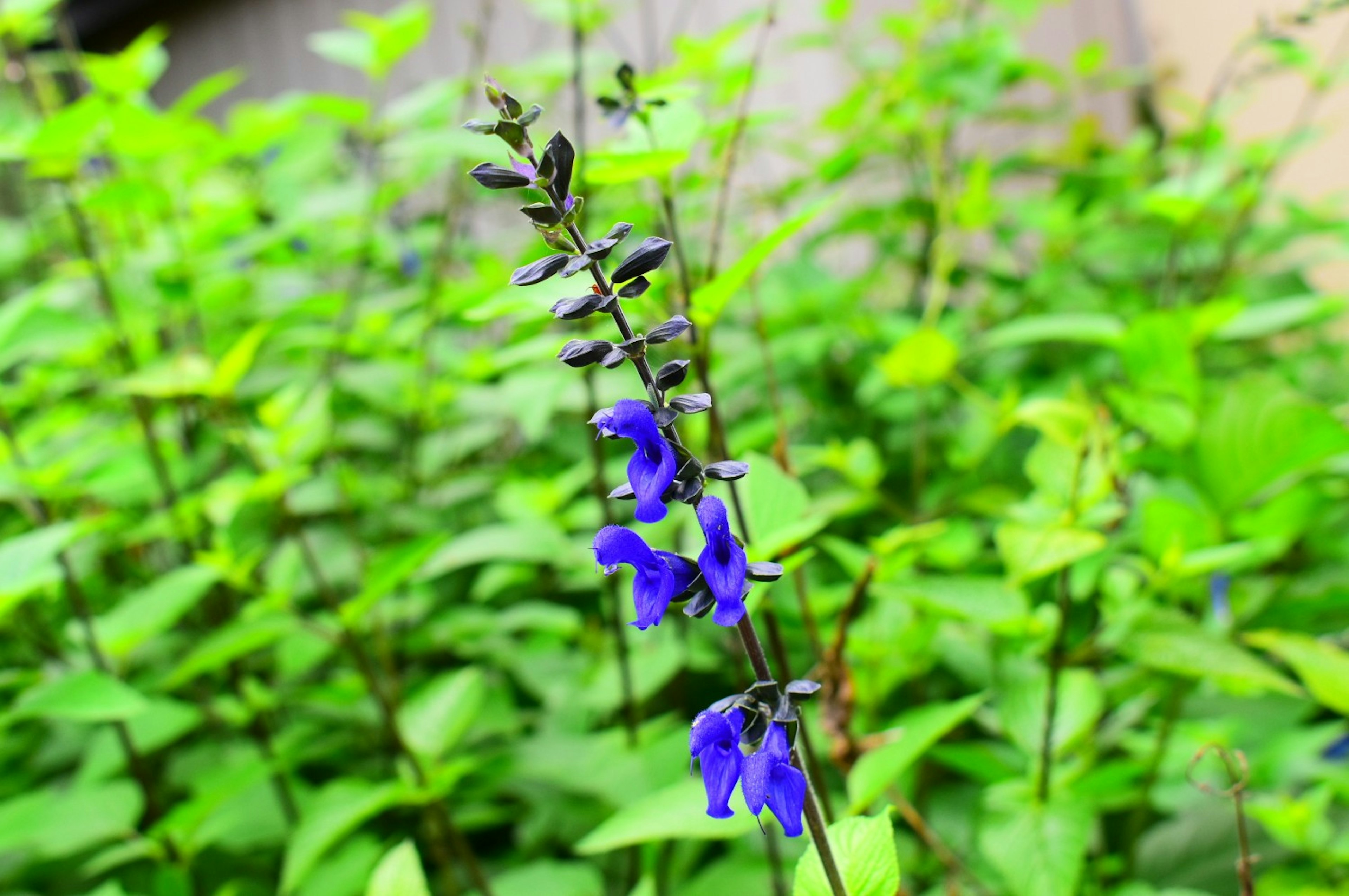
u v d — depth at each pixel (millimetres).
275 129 1478
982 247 2658
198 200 2123
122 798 1291
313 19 4047
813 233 2537
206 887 1395
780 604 1107
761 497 915
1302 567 1435
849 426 2012
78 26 4340
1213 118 2188
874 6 3127
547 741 1327
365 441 1895
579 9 1469
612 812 1334
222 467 1913
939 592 919
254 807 1424
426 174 2033
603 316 1250
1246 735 1232
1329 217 2062
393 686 1475
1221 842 1127
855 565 1133
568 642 1804
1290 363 2004
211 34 4531
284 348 1888
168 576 1292
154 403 1832
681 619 1501
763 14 1325
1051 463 1061
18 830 1199
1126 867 1109
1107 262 2357
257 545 1776
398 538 1764
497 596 1827
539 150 1207
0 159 1396
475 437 1898
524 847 1370
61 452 1711
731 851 1266
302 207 1857
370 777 1515
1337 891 980
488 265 1781
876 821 723
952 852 1157
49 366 2018
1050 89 3209
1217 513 1171
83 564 1547
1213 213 2129
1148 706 1170
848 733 964
